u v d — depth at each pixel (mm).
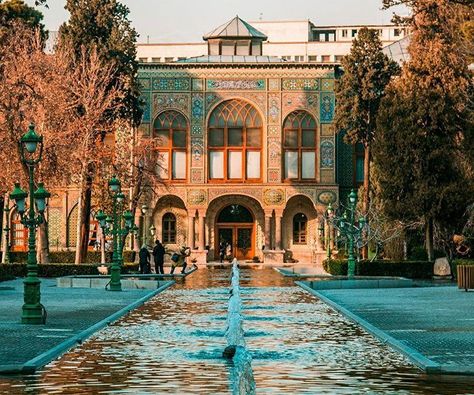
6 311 27016
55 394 13164
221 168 76188
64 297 34062
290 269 60656
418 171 51500
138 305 29469
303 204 77000
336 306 27891
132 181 65000
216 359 16625
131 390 13477
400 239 55562
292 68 75750
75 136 54969
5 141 51156
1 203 63562
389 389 13555
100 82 58719
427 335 20094
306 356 17109
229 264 73812
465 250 52938
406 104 51875
